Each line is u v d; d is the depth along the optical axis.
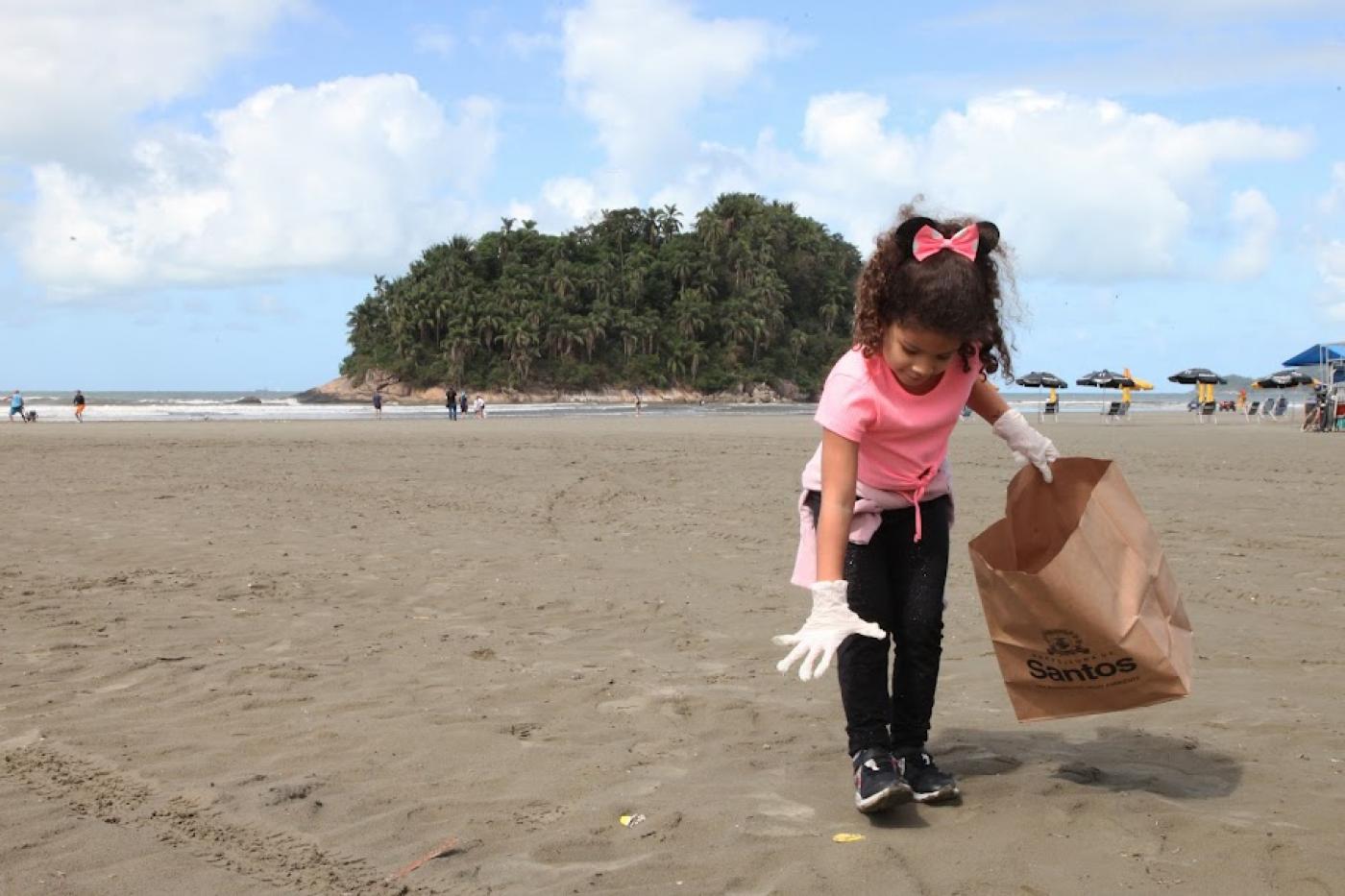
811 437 26.75
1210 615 6.21
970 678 5.02
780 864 2.93
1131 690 3.23
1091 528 3.24
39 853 3.02
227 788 3.52
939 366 3.17
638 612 6.43
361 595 6.85
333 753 3.89
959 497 11.88
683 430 32.00
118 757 3.84
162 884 2.82
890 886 2.78
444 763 3.78
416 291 127.69
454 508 11.41
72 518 10.51
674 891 2.78
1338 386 30.08
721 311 133.88
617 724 4.26
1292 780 3.55
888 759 3.27
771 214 140.62
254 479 14.70
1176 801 3.36
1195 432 28.94
